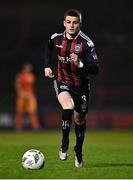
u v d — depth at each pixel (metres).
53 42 25.47
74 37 25.00
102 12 84.75
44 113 74.19
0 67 81.12
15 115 73.00
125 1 85.44
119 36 83.88
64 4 84.38
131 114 73.94
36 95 78.25
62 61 25.25
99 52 81.62
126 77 80.38
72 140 46.81
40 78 80.06
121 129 72.69
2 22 83.62
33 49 82.88
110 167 26.77
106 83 78.81
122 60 81.38
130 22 84.69
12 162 28.70
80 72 25.11
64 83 25.38
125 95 78.38
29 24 83.81
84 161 29.22
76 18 24.42
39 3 84.25
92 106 75.88
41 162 25.41
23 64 81.50
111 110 74.31
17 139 51.78
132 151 35.41
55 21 84.25
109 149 36.81
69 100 24.81
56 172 24.69
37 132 65.69
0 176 23.75
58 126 73.50
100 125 73.25
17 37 83.25
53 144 42.12
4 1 83.81
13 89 79.31
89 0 84.81
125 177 23.70
